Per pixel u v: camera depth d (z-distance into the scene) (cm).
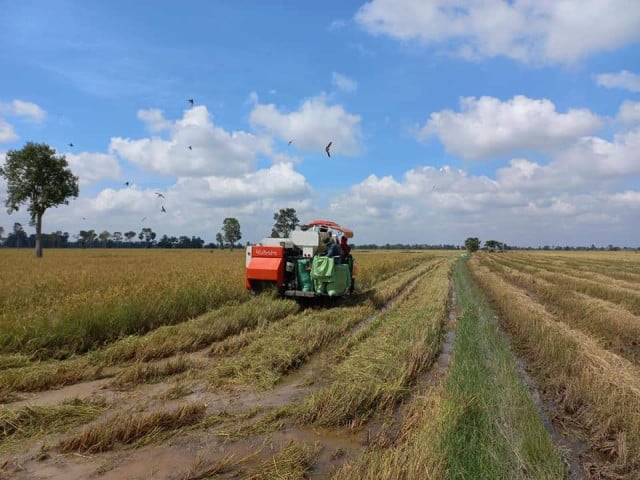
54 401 560
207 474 390
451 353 838
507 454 405
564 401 584
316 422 502
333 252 1294
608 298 1662
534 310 1272
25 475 388
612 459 446
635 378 643
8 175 4491
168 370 680
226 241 11206
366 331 957
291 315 1104
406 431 474
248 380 645
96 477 387
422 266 3822
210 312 1091
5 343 753
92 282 1511
